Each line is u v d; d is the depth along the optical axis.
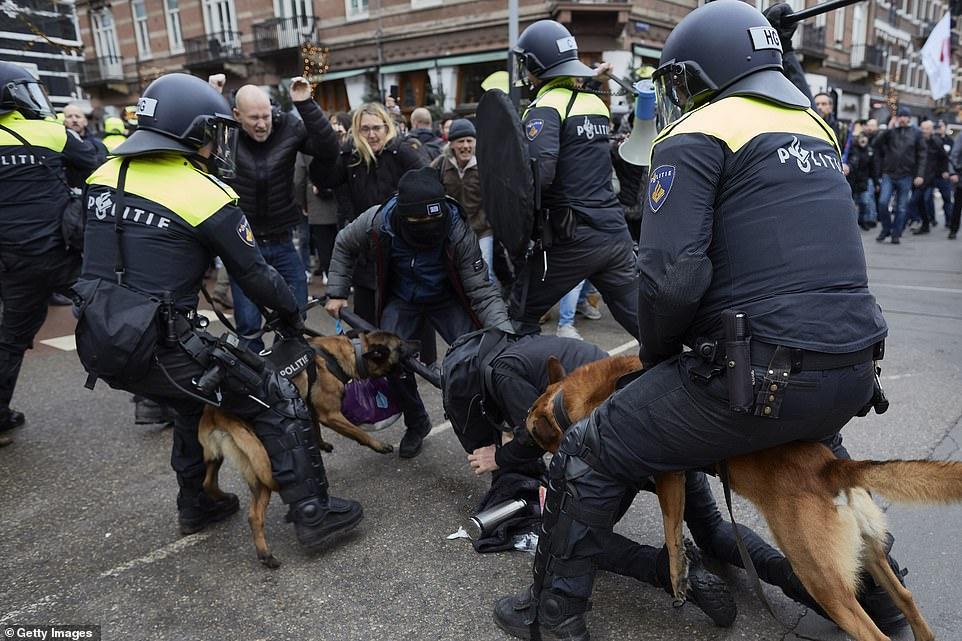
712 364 1.72
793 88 1.84
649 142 3.90
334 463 3.62
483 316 3.33
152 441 3.92
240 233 2.48
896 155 9.85
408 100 18.52
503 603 2.28
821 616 2.25
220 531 2.96
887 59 26.97
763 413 1.66
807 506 1.76
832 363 1.65
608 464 1.93
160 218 2.37
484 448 2.84
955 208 10.42
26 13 7.18
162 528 2.99
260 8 20.92
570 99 3.51
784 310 1.64
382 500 3.19
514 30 8.84
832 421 1.74
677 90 1.93
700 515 2.49
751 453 1.87
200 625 2.34
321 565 2.67
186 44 22.55
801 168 1.71
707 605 2.12
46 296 3.81
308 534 2.63
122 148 2.39
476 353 2.76
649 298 1.72
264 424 2.61
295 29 19.95
